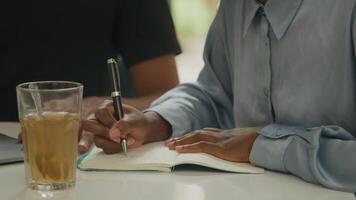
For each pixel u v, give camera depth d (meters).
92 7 1.98
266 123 1.31
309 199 0.97
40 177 1.01
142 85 2.04
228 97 1.52
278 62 1.25
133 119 1.27
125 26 2.02
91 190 1.01
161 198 0.97
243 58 1.34
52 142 1.00
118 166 1.13
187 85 1.53
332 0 1.17
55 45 1.97
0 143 1.30
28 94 1.02
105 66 2.01
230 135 1.22
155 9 2.02
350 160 1.03
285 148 1.10
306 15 1.19
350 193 1.00
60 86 1.09
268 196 0.99
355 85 1.15
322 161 1.07
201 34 2.81
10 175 1.11
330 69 1.16
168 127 1.37
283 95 1.23
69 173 1.02
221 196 0.99
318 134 1.08
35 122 1.00
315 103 1.18
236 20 1.38
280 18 1.23
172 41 2.04
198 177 1.09
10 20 1.96
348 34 1.13
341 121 1.17
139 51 2.01
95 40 2.00
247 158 1.18
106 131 1.22
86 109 1.44
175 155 1.18
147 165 1.12
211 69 1.54
